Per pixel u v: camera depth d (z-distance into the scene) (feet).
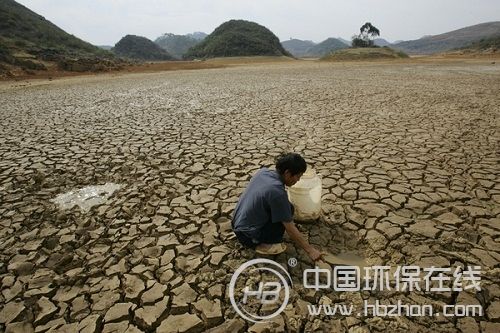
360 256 9.63
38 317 7.82
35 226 11.75
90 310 8.05
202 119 27.68
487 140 19.56
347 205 12.44
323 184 14.33
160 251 10.20
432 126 23.17
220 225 11.44
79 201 13.55
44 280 9.07
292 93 41.57
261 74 75.36
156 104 35.88
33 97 44.01
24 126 26.61
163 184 14.87
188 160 17.85
